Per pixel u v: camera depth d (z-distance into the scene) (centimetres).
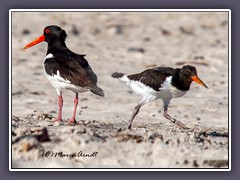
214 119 1614
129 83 1404
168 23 2873
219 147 1224
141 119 1566
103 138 1222
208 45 2573
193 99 1825
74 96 1838
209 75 2136
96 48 2438
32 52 2291
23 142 1164
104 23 2823
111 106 1734
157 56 2367
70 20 2798
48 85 1938
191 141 1235
